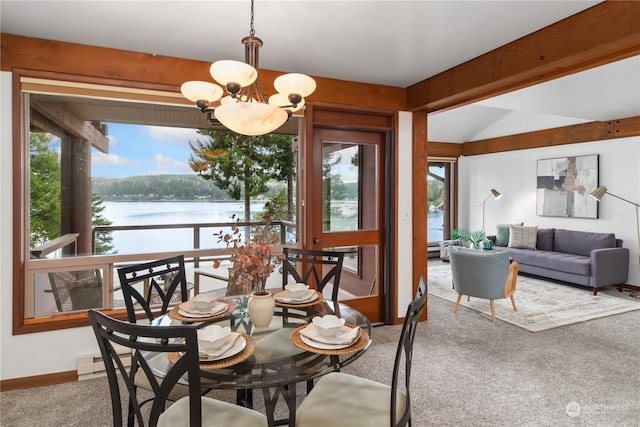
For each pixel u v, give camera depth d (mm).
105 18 2250
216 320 1961
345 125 3572
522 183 6996
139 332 1155
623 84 3885
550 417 2164
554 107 4828
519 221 7066
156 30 2420
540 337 3430
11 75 2484
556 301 4648
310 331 1689
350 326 1838
